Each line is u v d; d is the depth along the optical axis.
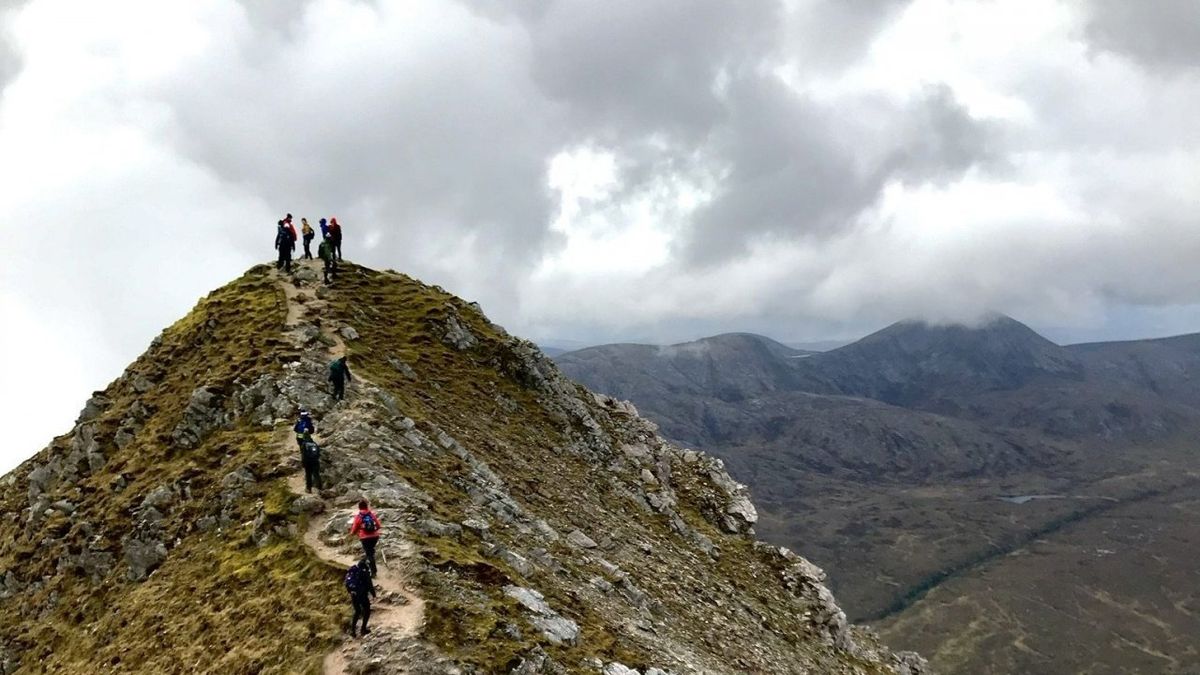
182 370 61.72
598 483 67.44
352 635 29.36
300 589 32.88
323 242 74.56
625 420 92.44
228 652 31.27
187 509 44.03
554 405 76.75
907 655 91.50
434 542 37.00
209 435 51.62
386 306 76.19
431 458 49.19
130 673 33.84
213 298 72.50
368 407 51.03
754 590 67.75
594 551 52.72
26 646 42.44
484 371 73.94
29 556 49.59
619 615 42.16
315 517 38.66
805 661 57.53
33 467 64.19
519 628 32.22
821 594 74.44
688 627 49.19
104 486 51.41
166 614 36.53
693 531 71.56
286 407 50.16
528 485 57.16
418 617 30.30
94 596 43.12
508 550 40.81
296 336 61.09
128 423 57.75
